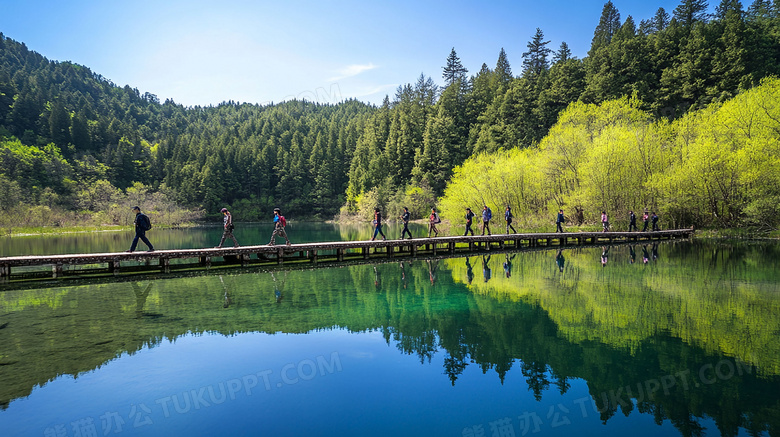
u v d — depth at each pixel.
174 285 12.86
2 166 71.75
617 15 90.38
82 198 70.06
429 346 7.41
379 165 89.19
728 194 27.83
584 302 10.35
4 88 117.44
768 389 5.59
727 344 7.21
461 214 43.62
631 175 31.70
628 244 26.02
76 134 107.38
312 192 109.00
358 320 8.96
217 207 103.00
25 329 8.05
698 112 33.22
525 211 41.38
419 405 5.30
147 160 115.00
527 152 43.47
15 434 4.45
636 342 7.42
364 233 49.28
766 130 25.41
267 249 17.39
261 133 144.38
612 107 36.53
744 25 55.38
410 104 104.25
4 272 13.61
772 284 12.06
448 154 79.06
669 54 63.62
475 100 91.38
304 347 7.34
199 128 180.50
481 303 10.42
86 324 8.44
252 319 8.98
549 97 69.94
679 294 10.93
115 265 14.88
